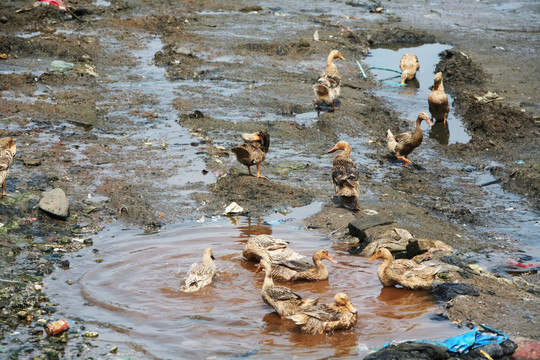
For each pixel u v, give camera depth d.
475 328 9.28
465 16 33.97
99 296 10.17
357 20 32.00
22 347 8.69
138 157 16.30
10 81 20.56
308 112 20.11
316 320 9.27
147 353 8.66
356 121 19.66
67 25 27.23
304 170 16.06
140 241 12.26
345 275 11.32
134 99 20.38
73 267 11.14
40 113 18.62
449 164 17.19
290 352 8.76
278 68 24.27
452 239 12.82
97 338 9.00
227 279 11.02
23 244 11.77
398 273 10.73
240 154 14.73
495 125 19.06
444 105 19.94
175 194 14.34
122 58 24.19
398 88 23.64
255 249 11.47
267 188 14.73
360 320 9.73
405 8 35.31
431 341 8.97
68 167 15.37
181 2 32.66
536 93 22.31
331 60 21.34
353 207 14.02
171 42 26.02
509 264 11.80
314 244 12.43
